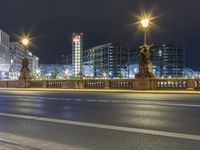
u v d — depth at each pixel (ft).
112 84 127.34
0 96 90.27
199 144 26.78
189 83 108.88
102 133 32.40
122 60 616.80
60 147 27.48
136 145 27.04
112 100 69.10
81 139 30.14
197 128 33.65
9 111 52.31
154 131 32.45
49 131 34.45
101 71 619.26
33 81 157.69
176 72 594.24
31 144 28.73
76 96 86.02
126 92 105.60
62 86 144.56
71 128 35.68
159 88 113.80
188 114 43.86
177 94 92.38
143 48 117.39
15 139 30.91
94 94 96.02
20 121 41.50
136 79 117.91
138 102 62.64
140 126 35.37
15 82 164.35
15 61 606.14
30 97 84.17
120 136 30.66
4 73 508.12
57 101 69.41
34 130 35.22
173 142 27.68
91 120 40.81
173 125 35.53
